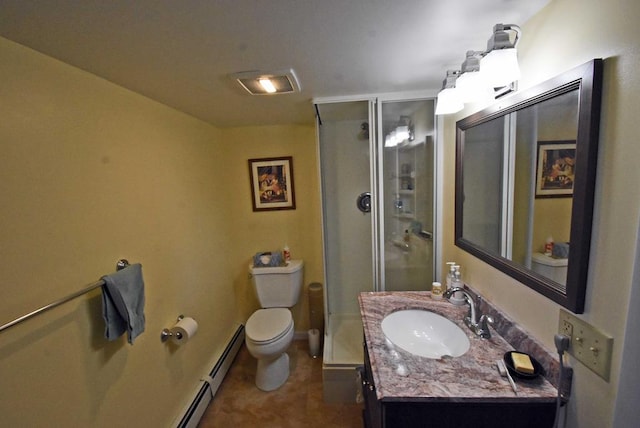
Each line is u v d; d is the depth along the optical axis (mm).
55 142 1020
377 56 1164
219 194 2424
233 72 1251
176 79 1298
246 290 2686
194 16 818
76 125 1107
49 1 705
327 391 1914
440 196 1841
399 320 1428
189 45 994
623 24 624
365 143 2355
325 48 1071
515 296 1075
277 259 2477
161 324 1587
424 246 2002
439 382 931
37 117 961
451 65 1273
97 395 1142
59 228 1020
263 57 1127
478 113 1267
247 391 2057
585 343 754
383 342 1178
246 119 2207
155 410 1497
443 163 1809
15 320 802
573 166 754
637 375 645
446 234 1792
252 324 2129
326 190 2434
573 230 753
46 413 948
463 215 1504
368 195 2408
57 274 1005
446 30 961
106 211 1234
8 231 862
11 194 875
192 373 1873
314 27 915
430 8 829
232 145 2521
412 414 910
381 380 949
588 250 730
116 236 1287
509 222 1080
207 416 1842
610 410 697
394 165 1930
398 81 1494
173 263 1731
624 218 642
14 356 862
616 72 644
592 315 734
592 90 683
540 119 887
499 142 1130
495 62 857
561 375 821
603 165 684
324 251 2246
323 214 2256
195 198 2031
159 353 1551
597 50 691
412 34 984
